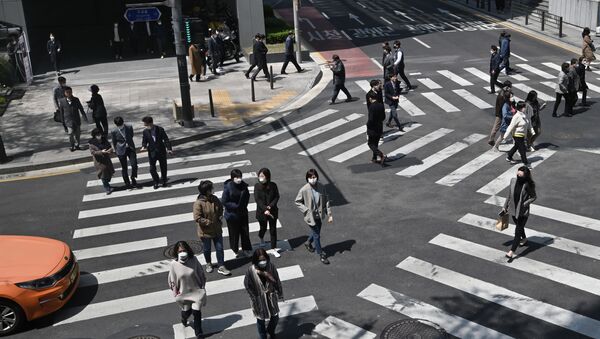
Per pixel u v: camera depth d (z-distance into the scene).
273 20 38.56
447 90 25.08
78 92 27.44
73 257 11.26
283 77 28.94
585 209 13.83
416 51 33.25
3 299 10.09
